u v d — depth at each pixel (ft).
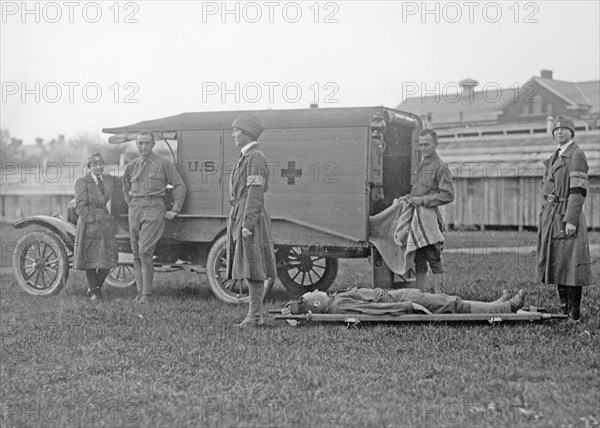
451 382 17.89
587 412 15.39
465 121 140.15
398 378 18.33
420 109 152.66
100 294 34.30
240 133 25.77
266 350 21.53
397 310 25.13
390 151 34.68
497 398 16.61
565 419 14.97
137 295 33.27
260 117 32.19
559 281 25.93
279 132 31.83
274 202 31.96
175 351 21.62
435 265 29.99
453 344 22.07
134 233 32.89
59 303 31.86
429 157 30.01
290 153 31.73
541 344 21.85
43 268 35.50
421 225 29.53
